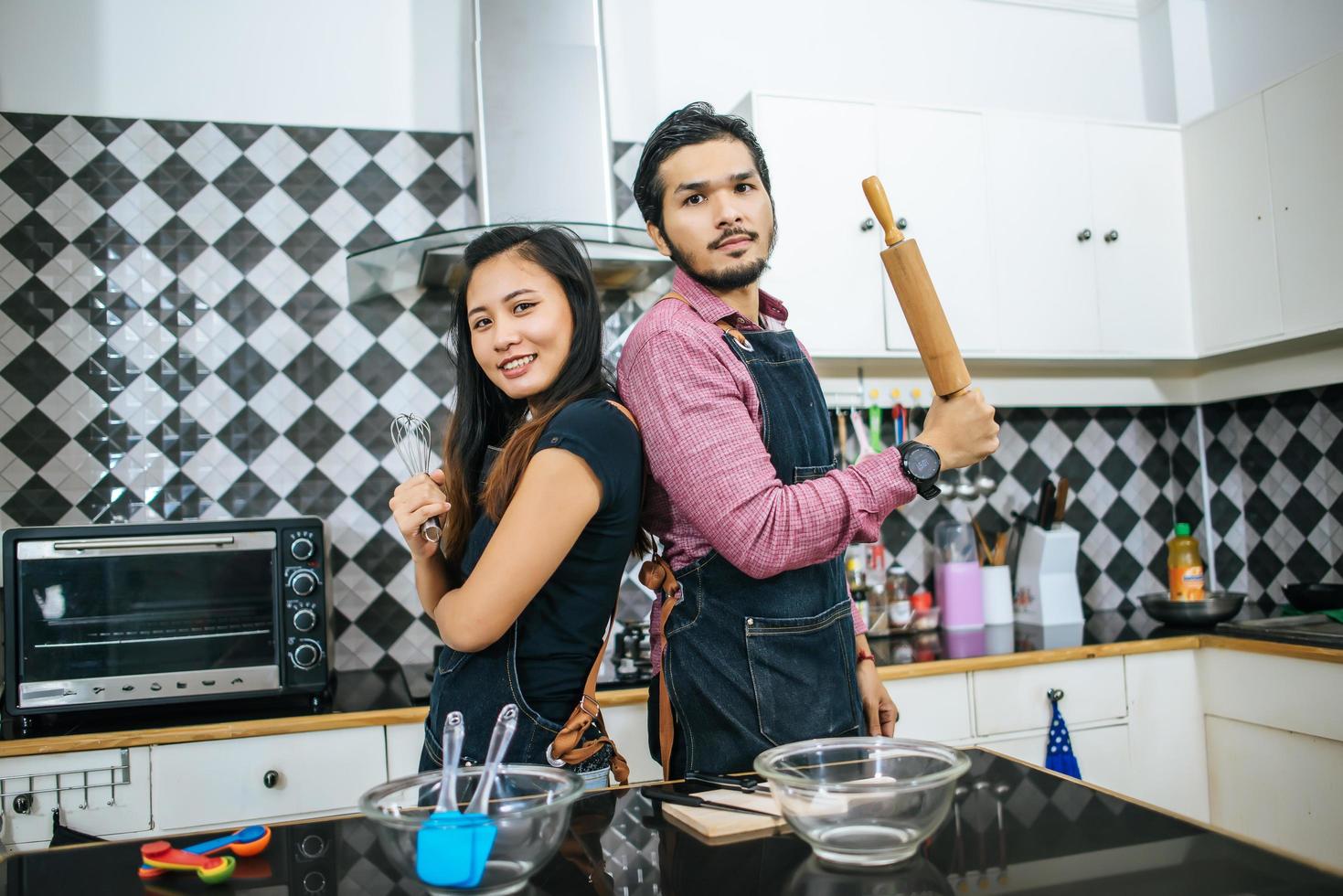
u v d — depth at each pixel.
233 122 2.36
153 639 1.86
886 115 2.42
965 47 2.89
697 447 1.14
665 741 1.26
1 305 2.22
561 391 1.23
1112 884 0.72
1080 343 2.54
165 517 2.27
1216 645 2.20
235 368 2.33
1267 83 2.53
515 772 0.86
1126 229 2.61
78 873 0.83
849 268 2.37
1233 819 2.16
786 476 1.25
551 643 1.18
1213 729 2.21
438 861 0.72
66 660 1.82
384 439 2.39
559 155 2.22
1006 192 2.51
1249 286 2.48
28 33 2.27
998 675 2.11
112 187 2.29
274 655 1.90
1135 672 2.20
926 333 1.12
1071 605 2.63
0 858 0.88
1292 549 2.67
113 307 2.28
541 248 1.25
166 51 2.34
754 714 1.20
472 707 1.17
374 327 2.40
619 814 0.95
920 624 2.57
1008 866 0.76
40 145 2.26
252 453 2.32
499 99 2.21
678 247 1.28
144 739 1.73
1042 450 2.84
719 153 1.25
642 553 1.36
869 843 0.78
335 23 2.44
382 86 2.46
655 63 2.65
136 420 2.27
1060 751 2.11
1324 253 2.28
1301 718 2.01
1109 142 2.61
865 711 1.46
